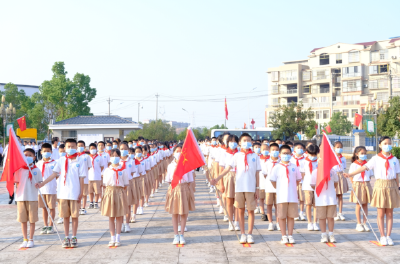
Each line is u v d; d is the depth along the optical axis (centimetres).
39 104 4638
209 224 830
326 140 666
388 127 2595
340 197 864
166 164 1672
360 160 762
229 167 685
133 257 587
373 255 583
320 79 6234
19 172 662
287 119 3391
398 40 5688
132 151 891
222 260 565
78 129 3061
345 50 6109
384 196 639
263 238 700
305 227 795
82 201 1058
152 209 1041
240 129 2881
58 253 617
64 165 667
